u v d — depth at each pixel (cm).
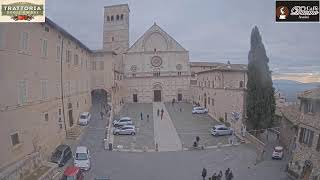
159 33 9650
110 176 3553
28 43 3284
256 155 4503
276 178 3631
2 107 2702
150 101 9619
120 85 8944
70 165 3725
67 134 4859
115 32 10412
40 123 3634
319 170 3200
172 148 4809
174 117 7000
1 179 2477
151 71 9644
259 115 5231
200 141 5178
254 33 5334
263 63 5288
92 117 6244
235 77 6988
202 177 3578
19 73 3058
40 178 2892
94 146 4666
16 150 2944
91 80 7431
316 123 3438
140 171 3756
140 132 5659
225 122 6175
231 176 3369
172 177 3578
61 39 4603
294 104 5584
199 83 8681
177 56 9656
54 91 4244
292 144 4538
